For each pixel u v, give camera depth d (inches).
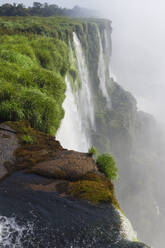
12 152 265.0
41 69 500.7
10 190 209.5
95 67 2256.4
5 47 591.8
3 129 308.7
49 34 1181.1
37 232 165.8
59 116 420.8
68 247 156.5
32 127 350.9
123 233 174.4
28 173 235.6
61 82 490.0
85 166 250.8
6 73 430.3
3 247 150.7
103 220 183.6
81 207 194.9
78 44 1694.1
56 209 189.6
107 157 269.7
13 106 345.1
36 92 391.5
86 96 1819.6
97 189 215.0
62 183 223.3
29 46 641.6
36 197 201.9
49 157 266.5
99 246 159.3
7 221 172.7
